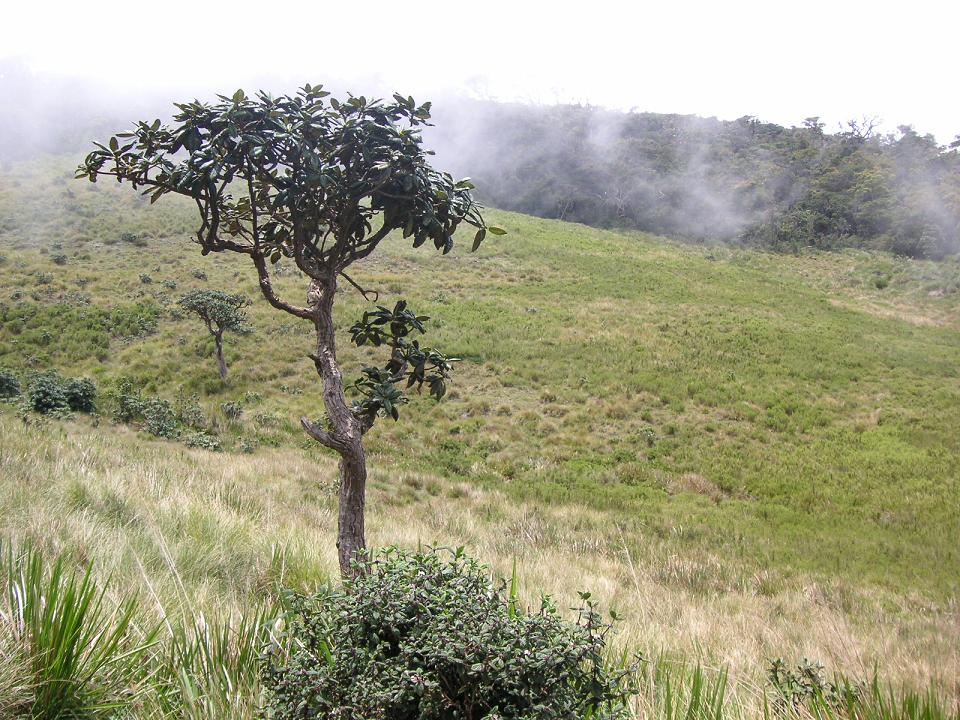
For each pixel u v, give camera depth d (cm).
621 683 296
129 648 283
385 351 2820
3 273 3631
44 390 2061
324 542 718
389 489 1647
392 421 2281
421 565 243
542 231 5588
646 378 2688
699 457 2109
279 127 327
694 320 3503
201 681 272
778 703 339
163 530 635
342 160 355
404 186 338
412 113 357
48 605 255
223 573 540
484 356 2878
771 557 1335
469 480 1891
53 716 236
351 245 369
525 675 202
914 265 5916
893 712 312
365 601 229
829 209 7375
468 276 4116
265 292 349
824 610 930
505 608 246
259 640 299
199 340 2922
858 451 2184
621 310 3616
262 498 1109
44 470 836
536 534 1299
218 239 348
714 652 522
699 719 281
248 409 2353
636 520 1552
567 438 2225
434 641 209
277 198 337
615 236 6106
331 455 1967
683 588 1012
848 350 3212
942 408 2562
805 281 5338
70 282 3544
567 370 2777
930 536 1544
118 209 4891
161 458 1435
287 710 222
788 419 2422
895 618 959
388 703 205
